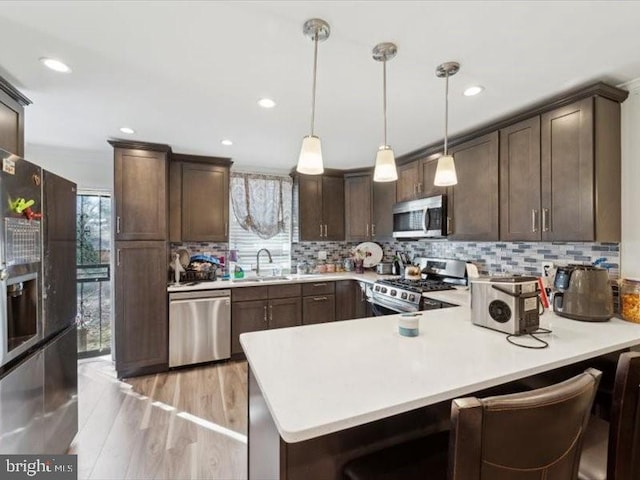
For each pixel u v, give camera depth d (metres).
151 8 1.25
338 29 1.38
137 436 2.07
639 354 0.97
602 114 1.83
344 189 4.17
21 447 1.46
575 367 1.57
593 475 1.01
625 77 1.78
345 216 4.16
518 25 1.35
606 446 1.13
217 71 1.73
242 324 3.35
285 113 2.30
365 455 1.06
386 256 4.32
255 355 1.25
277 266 4.13
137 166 3.00
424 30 1.38
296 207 4.01
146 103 2.13
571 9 1.26
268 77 1.79
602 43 1.47
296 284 3.57
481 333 1.53
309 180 4.02
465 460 0.68
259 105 2.16
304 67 1.69
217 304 3.23
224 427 2.18
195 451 1.93
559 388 0.74
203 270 3.51
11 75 1.76
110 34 1.42
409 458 1.02
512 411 0.69
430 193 3.04
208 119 2.42
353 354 1.26
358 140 2.90
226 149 3.23
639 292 1.72
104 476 1.72
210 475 1.74
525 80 1.81
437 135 2.76
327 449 1.05
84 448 1.95
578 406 0.77
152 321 3.04
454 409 0.69
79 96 2.02
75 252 2.07
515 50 1.53
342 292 3.77
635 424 0.97
